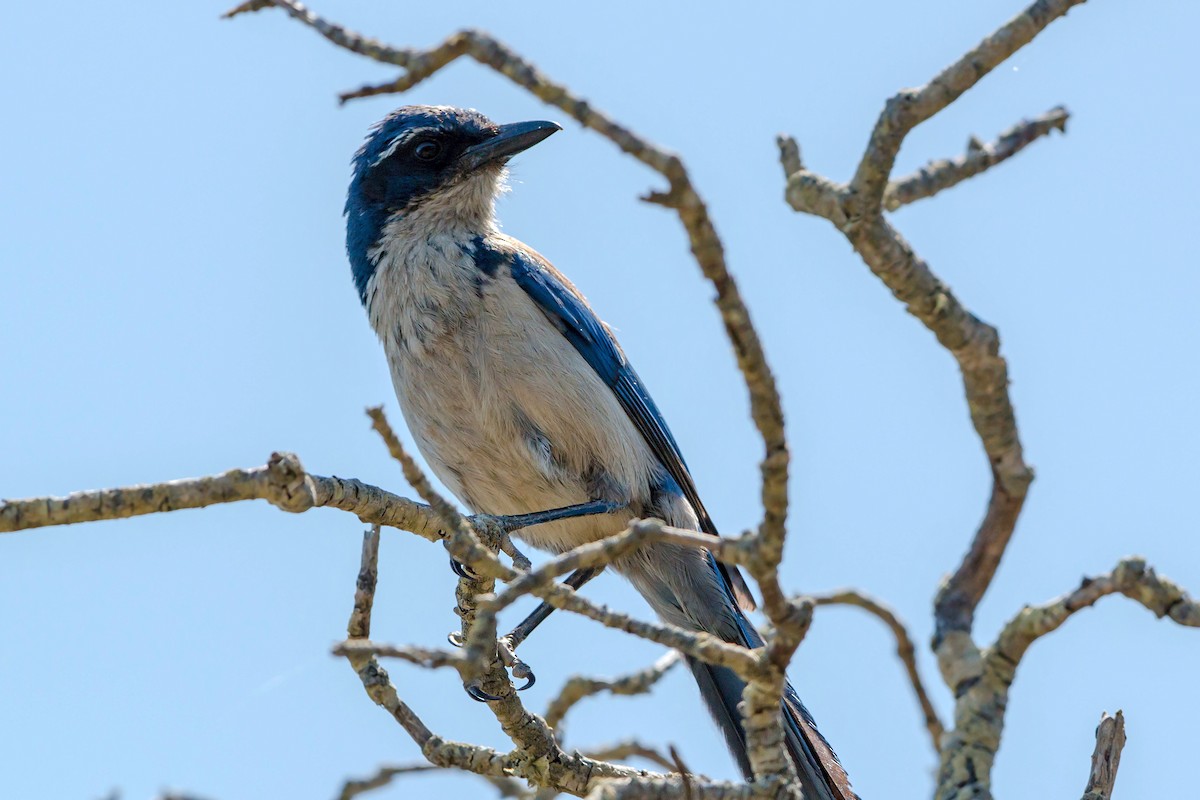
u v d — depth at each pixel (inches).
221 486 354.6
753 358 283.1
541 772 422.0
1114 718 368.5
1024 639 302.5
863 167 314.0
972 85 313.7
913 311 314.0
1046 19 313.7
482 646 292.8
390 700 397.1
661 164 265.7
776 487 291.7
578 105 269.6
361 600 391.5
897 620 305.4
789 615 305.4
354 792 345.7
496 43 277.0
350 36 297.7
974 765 298.0
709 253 274.2
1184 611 293.3
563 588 308.8
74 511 343.9
